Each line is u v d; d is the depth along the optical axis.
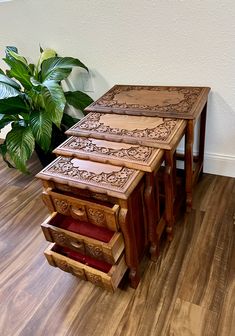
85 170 0.96
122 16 1.35
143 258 1.22
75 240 0.95
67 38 1.58
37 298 1.13
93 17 1.42
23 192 1.76
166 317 1.00
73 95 1.66
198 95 1.28
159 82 1.47
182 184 1.46
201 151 1.54
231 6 1.12
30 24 1.63
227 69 1.29
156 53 1.39
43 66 1.52
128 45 1.43
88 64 1.62
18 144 1.50
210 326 0.96
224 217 1.37
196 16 1.20
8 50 1.56
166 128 1.09
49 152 1.74
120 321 1.02
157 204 1.12
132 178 0.89
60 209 1.00
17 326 1.05
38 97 1.49
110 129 1.14
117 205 0.87
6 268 1.27
